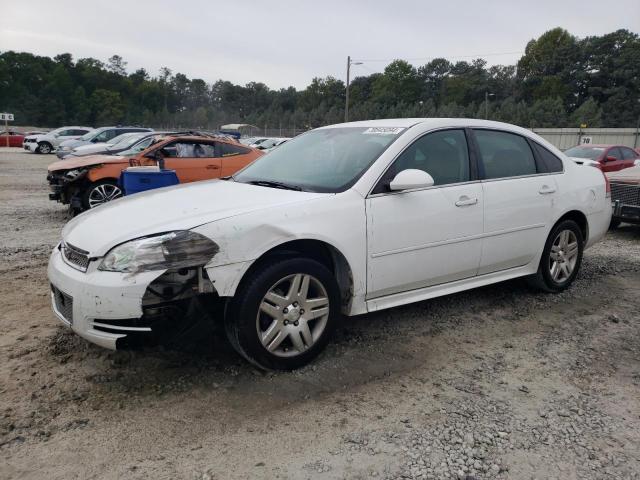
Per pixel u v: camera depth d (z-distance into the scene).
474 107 83.56
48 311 4.47
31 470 2.51
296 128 67.19
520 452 2.70
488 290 5.24
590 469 2.58
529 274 4.83
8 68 105.56
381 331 4.19
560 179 4.95
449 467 2.57
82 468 2.53
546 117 72.69
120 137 16.33
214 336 3.90
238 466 2.56
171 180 6.56
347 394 3.24
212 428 2.86
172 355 3.65
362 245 3.61
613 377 3.51
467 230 4.18
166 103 134.75
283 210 3.34
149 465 2.56
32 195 12.67
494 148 4.56
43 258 6.32
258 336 3.28
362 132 4.34
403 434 2.83
